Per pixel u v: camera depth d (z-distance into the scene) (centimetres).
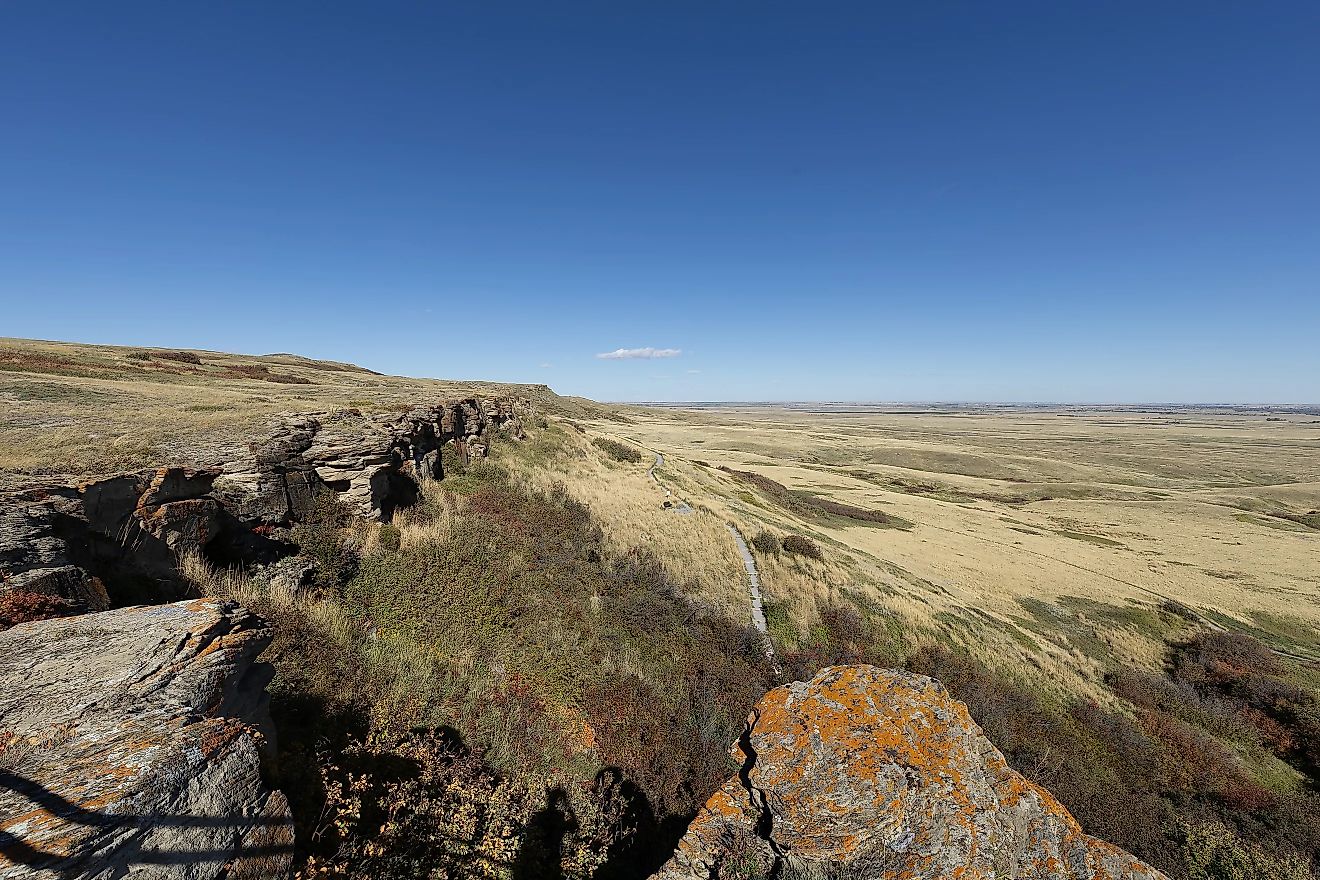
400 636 1012
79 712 397
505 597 1291
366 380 5400
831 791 532
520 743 865
